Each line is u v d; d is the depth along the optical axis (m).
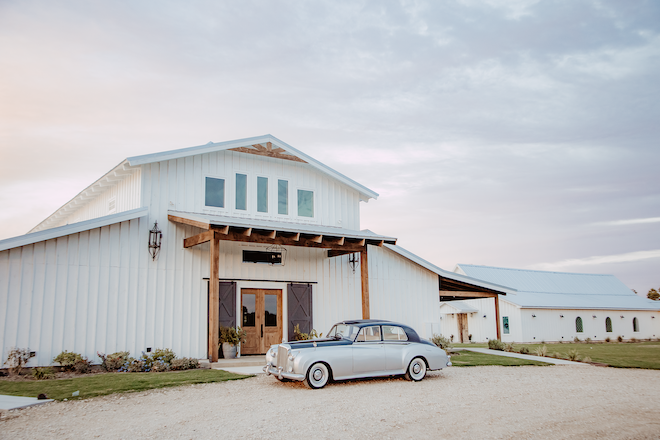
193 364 13.46
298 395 9.67
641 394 11.11
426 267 20.67
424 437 6.95
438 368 11.91
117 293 14.07
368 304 16.94
